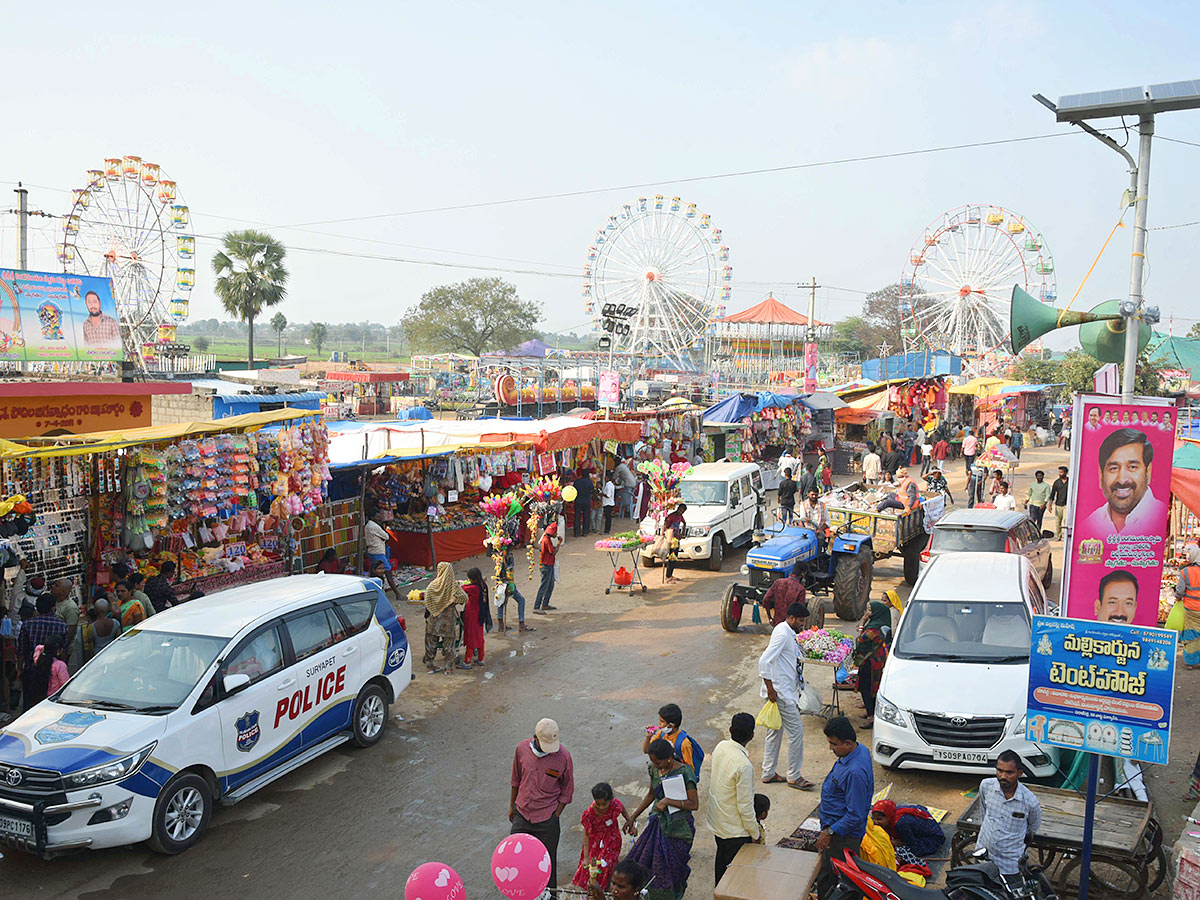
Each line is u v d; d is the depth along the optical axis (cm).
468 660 1226
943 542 1394
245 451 1270
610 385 2783
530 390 3712
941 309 5903
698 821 804
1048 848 630
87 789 690
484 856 737
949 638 932
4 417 1532
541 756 668
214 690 784
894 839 709
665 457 2730
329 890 688
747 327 6969
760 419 3106
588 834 629
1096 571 645
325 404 3412
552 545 1516
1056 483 1958
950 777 870
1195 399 3644
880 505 1563
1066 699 577
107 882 699
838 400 3503
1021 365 5459
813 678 1188
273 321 10144
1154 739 554
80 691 793
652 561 1847
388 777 886
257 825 791
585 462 2350
